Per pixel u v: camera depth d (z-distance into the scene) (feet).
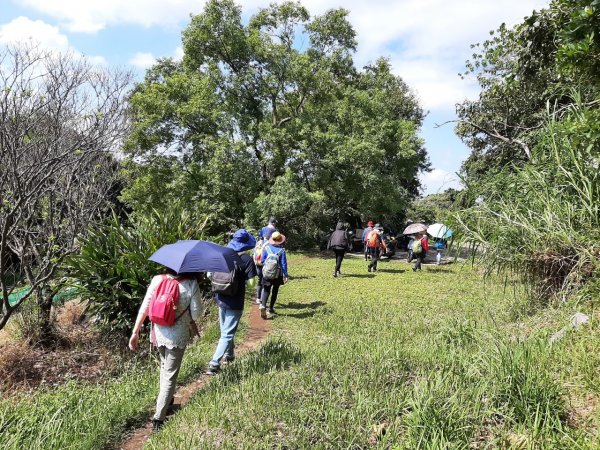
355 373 16.44
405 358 17.75
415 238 58.75
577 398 12.97
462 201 27.48
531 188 23.00
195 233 36.01
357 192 88.43
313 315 32.37
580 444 10.63
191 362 21.90
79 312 35.32
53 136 24.71
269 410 14.05
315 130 84.74
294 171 87.92
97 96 29.91
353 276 52.44
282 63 90.02
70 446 13.78
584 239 20.22
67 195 28.71
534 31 31.73
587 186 21.18
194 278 16.52
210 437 12.87
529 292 24.26
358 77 100.07
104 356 27.68
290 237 94.53
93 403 17.60
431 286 43.47
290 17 92.32
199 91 81.51
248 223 78.38
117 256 30.17
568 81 31.30
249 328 29.48
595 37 19.86
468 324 21.39
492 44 37.42
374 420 12.94
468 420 12.30
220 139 79.97
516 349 15.19
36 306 29.73
